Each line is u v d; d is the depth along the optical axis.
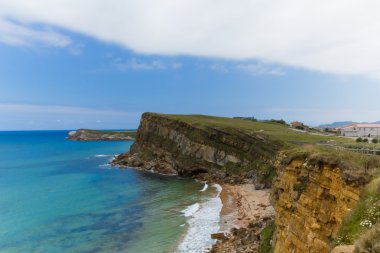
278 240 29.67
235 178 83.19
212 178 86.25
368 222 15.59
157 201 60.41
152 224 46.25
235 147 91.69
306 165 27.16
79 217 49.66
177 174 98.00
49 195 64.94
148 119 119.94
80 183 78.50
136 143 122.62
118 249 37.12
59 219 48.56
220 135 95.62
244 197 63.06
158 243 39.00
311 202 24.86
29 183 77.88
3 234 41.78
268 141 84.44
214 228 44.28
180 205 57.38
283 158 35.94
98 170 100.69
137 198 62.91
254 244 36.12
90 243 38.94
